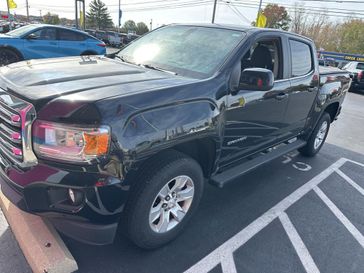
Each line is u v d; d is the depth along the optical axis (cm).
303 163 519
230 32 336
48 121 197
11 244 262
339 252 299
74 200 209
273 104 356
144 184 232
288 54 383
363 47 5653
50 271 211
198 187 282
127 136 207
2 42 920
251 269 263
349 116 1007
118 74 267
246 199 377
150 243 259
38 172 203
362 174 501
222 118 280
